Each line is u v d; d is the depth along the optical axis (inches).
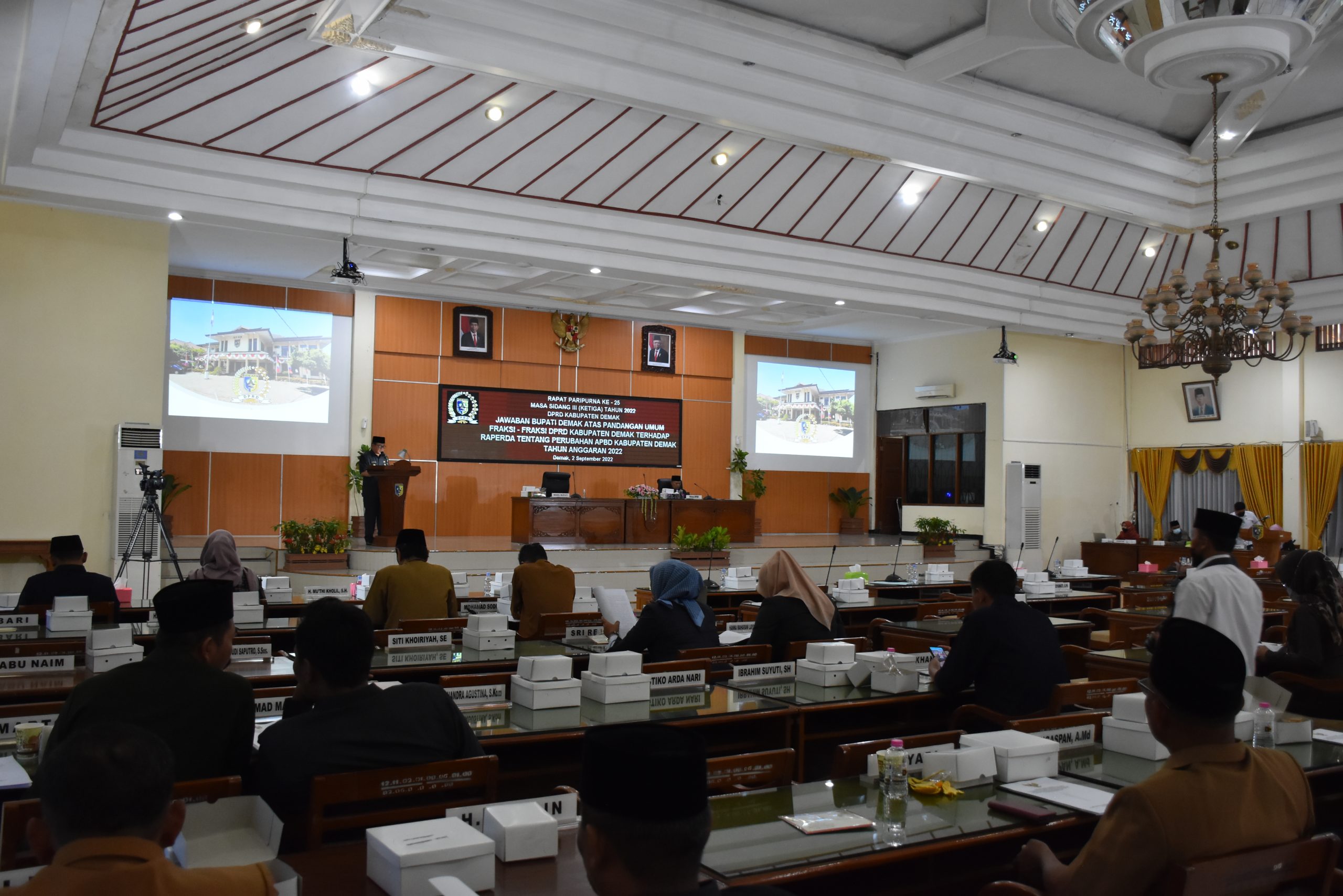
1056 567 709.9
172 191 392.5
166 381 564.7
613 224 472.4
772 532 757.3
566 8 326.3
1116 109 433.4
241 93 350.9
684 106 371.9
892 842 94.4
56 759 59.3
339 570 492.1
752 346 756.6
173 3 279.7
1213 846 79.9
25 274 392.2
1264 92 400.5
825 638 220.2
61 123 339.0
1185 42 299.9
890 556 642.2
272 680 178.1
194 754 106.8
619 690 159.5
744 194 468.4
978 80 401.4
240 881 61.5
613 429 700.7
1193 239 566.3
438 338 644.1
